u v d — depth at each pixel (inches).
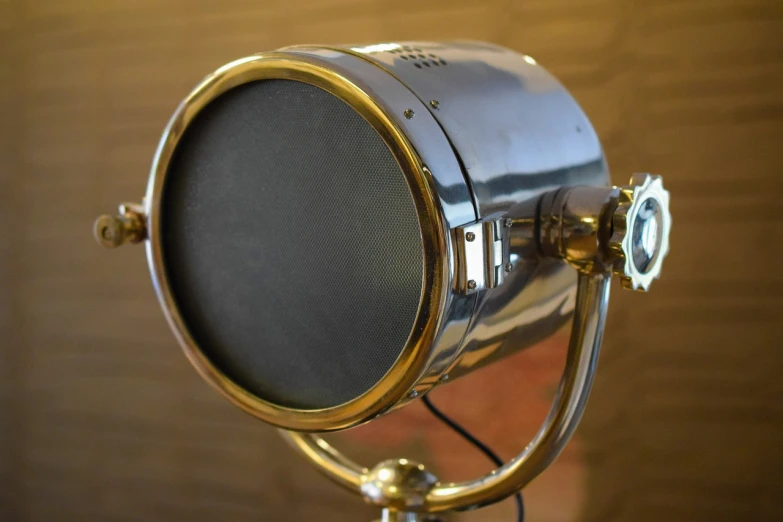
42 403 73.5
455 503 37.9
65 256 70.8
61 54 68.5
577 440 55.1
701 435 52.8
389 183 32.9
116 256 68.9
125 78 66.5
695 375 52.6
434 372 34.0
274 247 35.6
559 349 55.1
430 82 34.8
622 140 52.7
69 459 73.2
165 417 68.9
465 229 32.2
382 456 59.4
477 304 33.8
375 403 33.5
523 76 39.8
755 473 52.0
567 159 39.1
